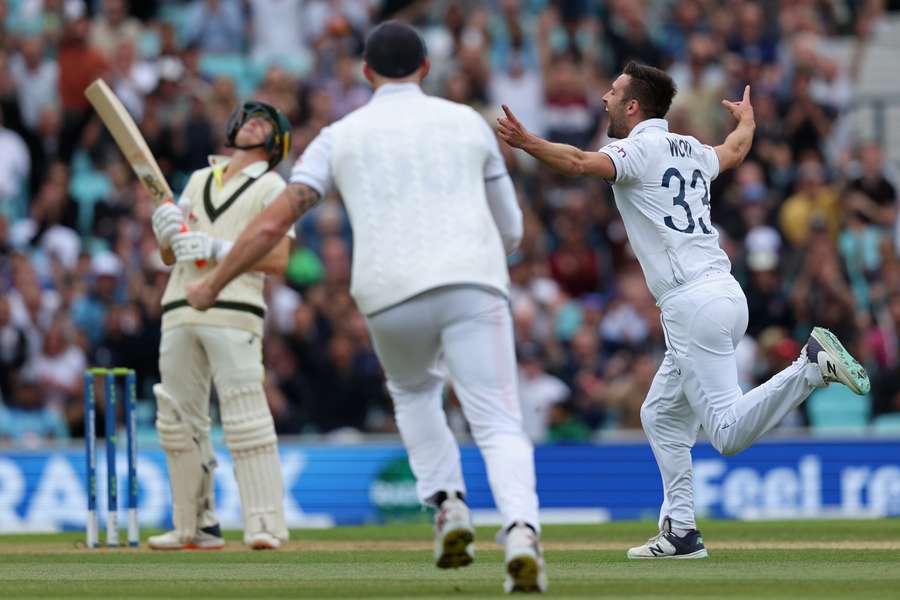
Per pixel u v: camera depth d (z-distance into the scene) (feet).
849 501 136.98
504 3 208.33
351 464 136.26
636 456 138.10
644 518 137.28
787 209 190.60
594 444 138.10
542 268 182.60
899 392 170.30
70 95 191.52
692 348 76.43
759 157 196.85
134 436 96.68
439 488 62.34
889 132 224.74
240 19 211.20
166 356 93.50
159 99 183.62
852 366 71.82
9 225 180.65
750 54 213.05
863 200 192.95
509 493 57.93
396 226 59.11
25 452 133.08
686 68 211.82
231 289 92.94
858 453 137.39
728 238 186.39
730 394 76.28
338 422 158.92
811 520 128.57
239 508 132.87
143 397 156.56
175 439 93.66
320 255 176.55
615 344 171.83
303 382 159.02
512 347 59.57
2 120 190.19
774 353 163.02
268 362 158.92
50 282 172.55
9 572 77.10
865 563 77.51
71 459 133.18
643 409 81.25
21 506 132.36
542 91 203.62
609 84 207.10
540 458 138.21
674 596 59.62
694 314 76.18
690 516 81.35
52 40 201.36
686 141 78.74
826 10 234.79
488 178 61.72
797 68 204.44
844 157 200.54
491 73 205.36
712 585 64.59
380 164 59.82
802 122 201.67
